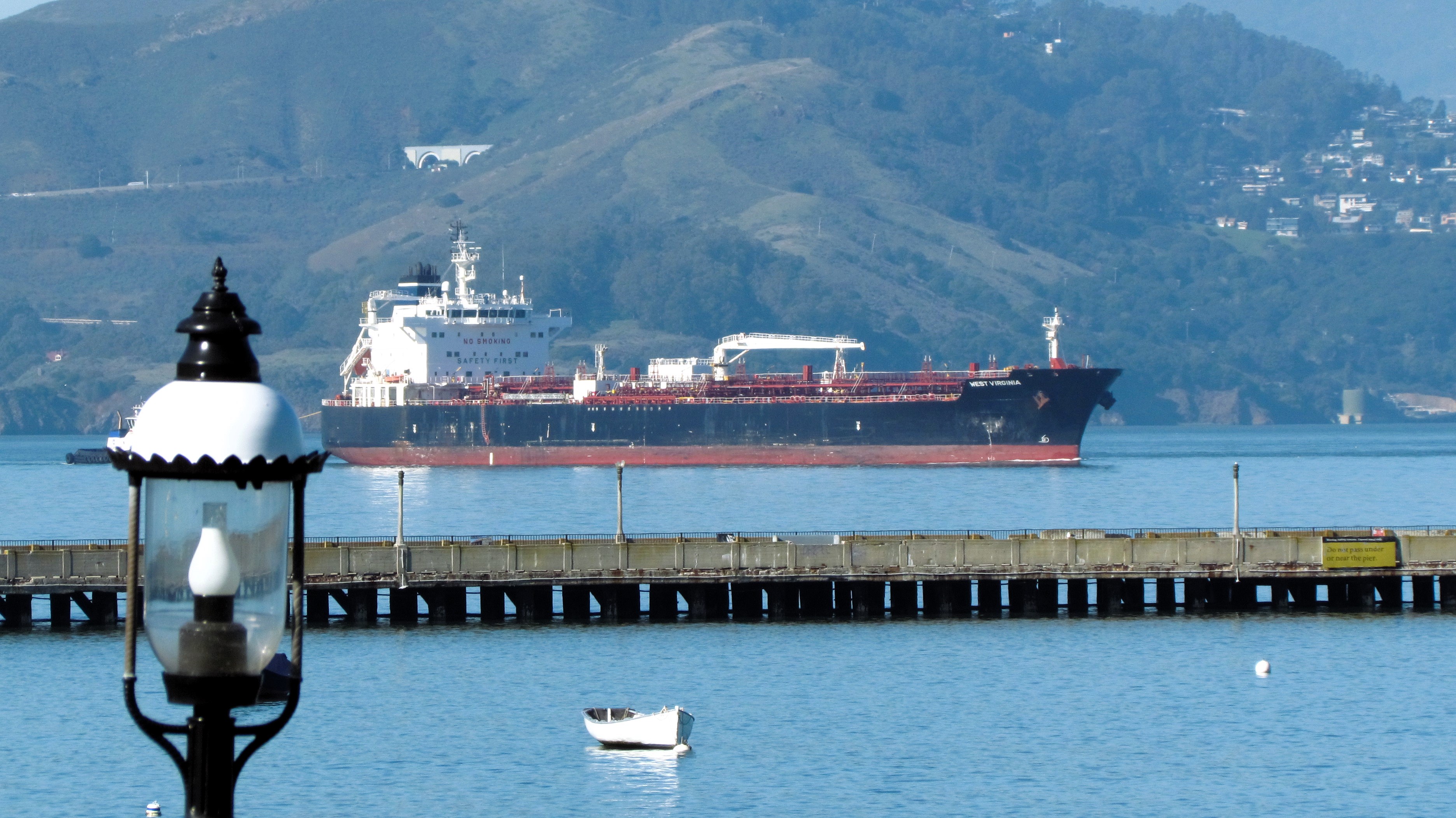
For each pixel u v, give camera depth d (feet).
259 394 184.75
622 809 579.48
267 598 184.55
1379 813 572.51
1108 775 622.54
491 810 579.07
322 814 574.97
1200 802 587.27
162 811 575.79
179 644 183.11
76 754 650.43
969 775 624.18
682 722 652.89
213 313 186.19
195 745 192.54
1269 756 647.97
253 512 183.52
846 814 574.15
